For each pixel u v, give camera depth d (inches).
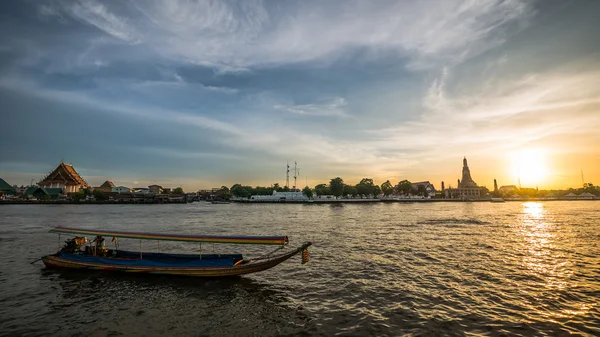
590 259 1163.3
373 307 699.4
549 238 1690.5
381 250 1359.5
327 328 599.8
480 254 1261.1
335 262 1129.4
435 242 1567.4
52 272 1003.9
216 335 580.1
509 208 5482.3
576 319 627.8
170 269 912.9
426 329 588.7
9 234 2009.1
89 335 587.5
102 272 975.0
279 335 575.2
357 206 6348.4
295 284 871.1
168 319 652.7
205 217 3560.5
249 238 891.4
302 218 3272.6
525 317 639.8
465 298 751.1
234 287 845.8
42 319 660.1
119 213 4370.1
